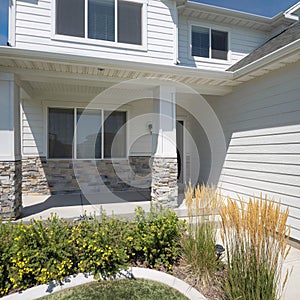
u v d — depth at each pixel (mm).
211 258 3346
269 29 9398
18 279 3129
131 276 3529
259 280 2428
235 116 6938
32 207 6480
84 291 3230
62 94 8133
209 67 8750
